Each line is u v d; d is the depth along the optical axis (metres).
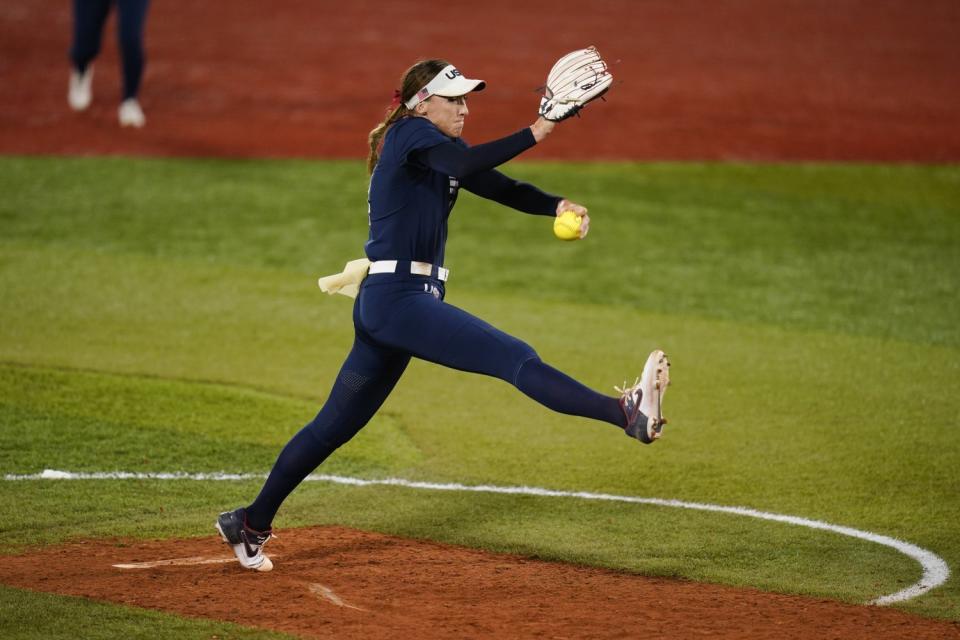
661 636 15.52
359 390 17.27
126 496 21.92
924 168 57.94
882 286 40.84
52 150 54.06
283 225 45.44
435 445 25.97
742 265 42.88
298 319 35.34
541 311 37.19
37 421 26.19
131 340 32.72
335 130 59.81
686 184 53.66
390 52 76.19
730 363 32.50
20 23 77.88
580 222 16.56
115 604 16.12
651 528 21.12
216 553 18.78
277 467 17.44
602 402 15.27
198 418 26.91
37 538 19.42
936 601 17.67
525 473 24.28
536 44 80.38
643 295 39.28
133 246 42.34
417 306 16.36
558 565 18.94
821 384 30.78
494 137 58.72
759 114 66.56
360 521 21.12
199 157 54.34
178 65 69.81
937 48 85.88
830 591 18.05
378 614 16.09
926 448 26.08
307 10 87.56
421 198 16.55
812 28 91.19
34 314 34.69
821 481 23.98
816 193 53.19
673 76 74.19
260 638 14.99
